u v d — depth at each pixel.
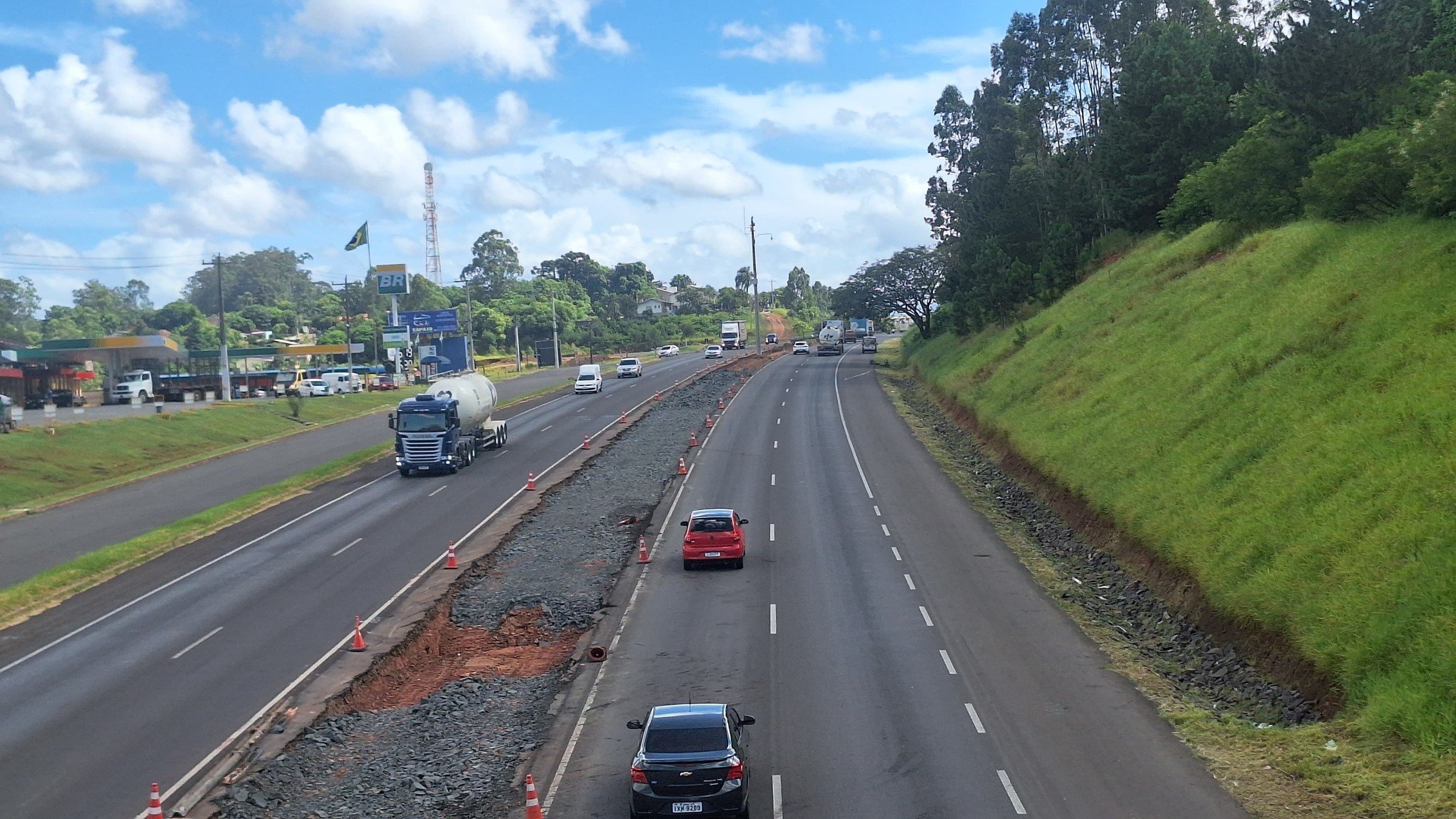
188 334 190.50
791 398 81.19
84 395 109.50
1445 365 28.25
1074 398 49.25
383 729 23.50
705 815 16.41
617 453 59.03
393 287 132.12
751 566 35.00
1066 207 85.31
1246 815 16.59
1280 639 22.62
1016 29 114.19
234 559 38.75
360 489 52.22
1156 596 28.69
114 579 36.69
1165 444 36.28
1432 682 18.44
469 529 42.38
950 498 44.12
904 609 29.42
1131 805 17.11
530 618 31.25
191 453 65.62
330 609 32.28
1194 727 20.25
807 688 23.50
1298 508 26.31
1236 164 55.56
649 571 34.97
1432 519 22.38
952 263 109.00
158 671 27.03
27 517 46.75
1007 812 17.08
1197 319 46.78
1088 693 22.47
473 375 61.66
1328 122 53.22
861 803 17.66
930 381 83.94
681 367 121.62
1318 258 42.69
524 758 20.67
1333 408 30.11
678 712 17.73
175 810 18.84
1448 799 15.99
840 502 44.44
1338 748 18.33
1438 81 46.44
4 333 180.38
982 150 111.88
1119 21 98.50
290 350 141.50
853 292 115.31
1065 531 37.22
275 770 20.89
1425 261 34.88
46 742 22.47
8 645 29.73
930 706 22.11
